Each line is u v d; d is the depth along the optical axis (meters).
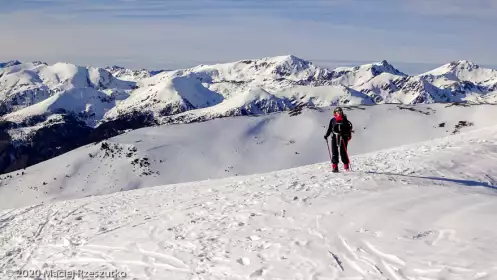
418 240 8.22
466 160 18.86
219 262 8.89
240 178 20.70
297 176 17.45
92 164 149.38
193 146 157.12
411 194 11.42
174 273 8.77
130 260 9.98
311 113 181.00
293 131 169.62
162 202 16.38
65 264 10.67
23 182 143.62
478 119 156.38
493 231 8.02
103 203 18.97
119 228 13.22
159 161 147.38
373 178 14.30
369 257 7.94
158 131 172.88
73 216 16.83
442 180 14.09
